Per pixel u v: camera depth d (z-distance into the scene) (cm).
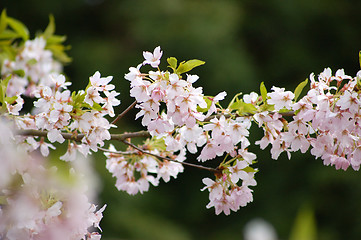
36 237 270
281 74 1439
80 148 323
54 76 309
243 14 1421
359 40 1484
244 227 1357
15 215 265
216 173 297
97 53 1365
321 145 286
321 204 1327
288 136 289
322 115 272
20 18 1395
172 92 268
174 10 1357
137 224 1232
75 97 289
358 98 270
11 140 298
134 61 1355
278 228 1322
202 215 1384
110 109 290
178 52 1326
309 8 1458
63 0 1414
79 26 1435
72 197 274
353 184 1316
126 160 354
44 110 288
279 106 278
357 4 1499
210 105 282
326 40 1483
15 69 462
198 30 1326
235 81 1304
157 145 344
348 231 1317
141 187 352
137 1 1407
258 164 1352
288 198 1345
